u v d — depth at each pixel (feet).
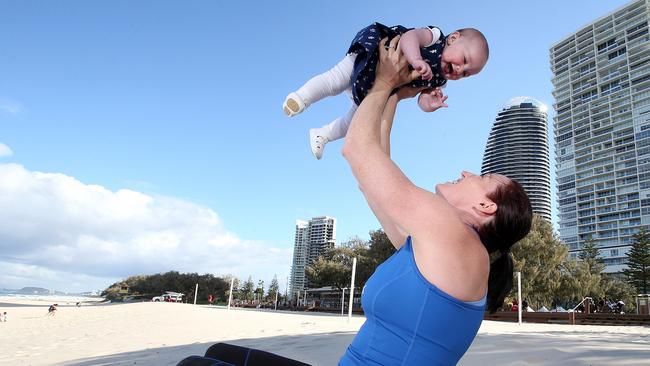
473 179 6.07
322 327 49.34
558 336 30.14
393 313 4.89
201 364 5.41
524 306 107.45
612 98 374.02
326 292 227.20
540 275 117.29
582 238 368.07
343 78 7.65
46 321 87.04
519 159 330.34
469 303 4.82
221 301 303.27
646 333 41.55
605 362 14.79
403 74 6.33
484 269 4.97
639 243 176.45
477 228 5.62
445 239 4.80
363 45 6.40
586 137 385.09
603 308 101.04
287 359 6.32
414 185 5.24
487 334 29.76
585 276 128.36
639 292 173.06
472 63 7.46
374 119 5.74
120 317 86.28
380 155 5.33
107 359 25.76
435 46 7.39
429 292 4.73
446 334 4.75
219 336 41.39
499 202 5.66
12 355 32.63
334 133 8.73
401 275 4.94
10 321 91.76
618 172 356.59
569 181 392.06
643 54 362.33
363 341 5.18
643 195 336.90
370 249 146.41
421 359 4.75
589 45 399.03
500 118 350.23
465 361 16.62
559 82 419.33
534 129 338.34
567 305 139.03
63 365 24.26
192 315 84.02
